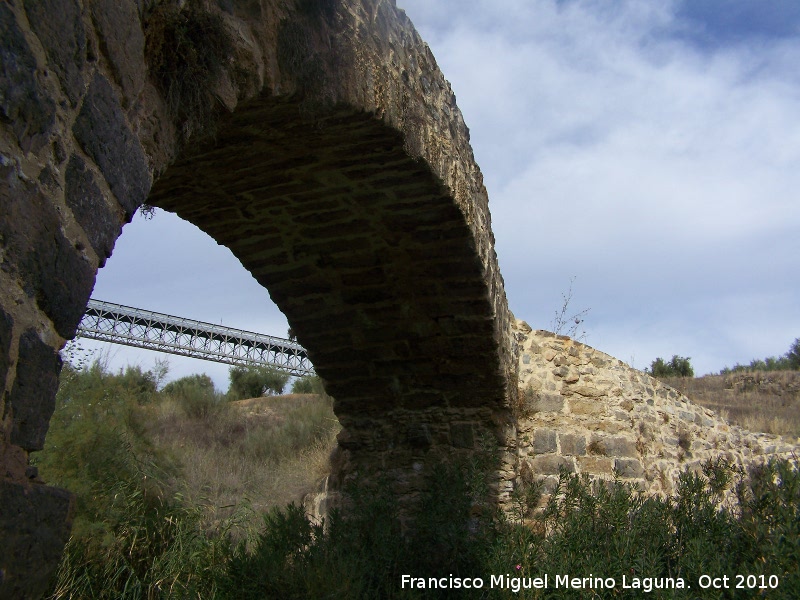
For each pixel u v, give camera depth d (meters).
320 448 12.73
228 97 3.04
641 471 7.82
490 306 6.43
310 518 7.98
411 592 4.95
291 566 4.92
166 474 7.29
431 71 5.24
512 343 7.65
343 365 7.39
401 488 7.35
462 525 5.90
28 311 1.96
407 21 4.88
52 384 2.06
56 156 2.08
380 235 5.81
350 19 3.98
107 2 2.32
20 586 1.88
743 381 22.53
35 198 1.98
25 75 1.95
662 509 5.64
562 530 5.83
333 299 6.70
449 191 5.26
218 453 12.66
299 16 3.58
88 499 5.73
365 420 7.75
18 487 1.87
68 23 2.13
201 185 5.00
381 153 4.68
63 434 5.95
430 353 7.00
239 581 4.81
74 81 2.16
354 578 4.84
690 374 26.64
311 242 5.98
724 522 5.30
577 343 8.23
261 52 3.28
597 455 7.74
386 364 7.25
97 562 5.64
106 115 2.32
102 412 6.80
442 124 5.32
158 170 2.67
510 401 7.29
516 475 7.20
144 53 2.64
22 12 1.96
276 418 16.38
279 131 4.25
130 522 6.10
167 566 5.82
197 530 6.45
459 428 7.34
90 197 2.23
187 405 15.91
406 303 6.57
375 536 5.61
